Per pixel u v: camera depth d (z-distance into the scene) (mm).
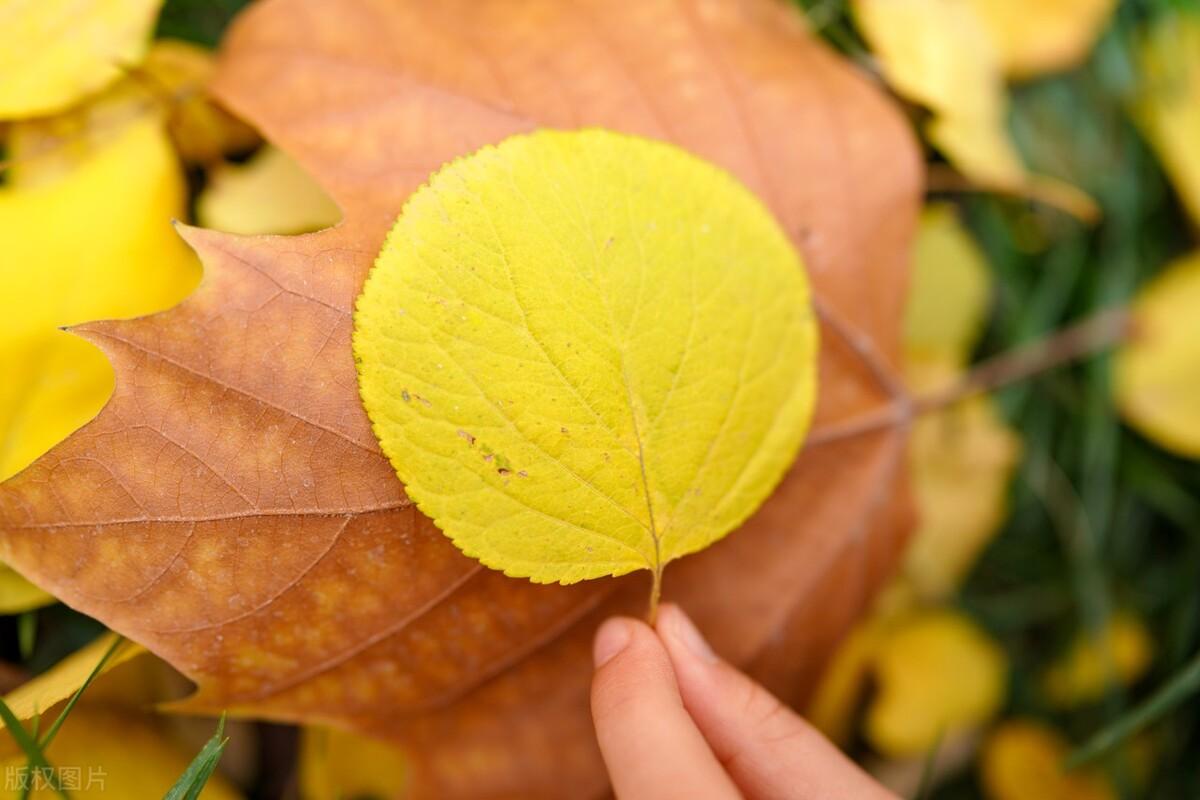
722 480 217
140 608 203
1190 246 322
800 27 258
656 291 209
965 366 317
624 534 210
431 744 230
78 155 243
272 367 201
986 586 319
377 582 208
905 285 249
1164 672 313
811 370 227
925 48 273
